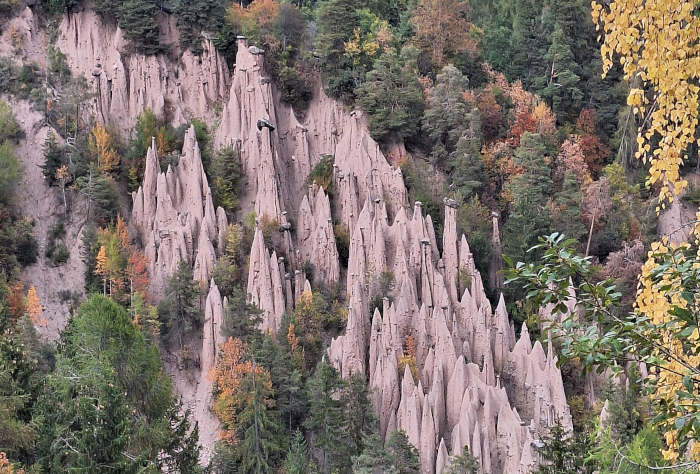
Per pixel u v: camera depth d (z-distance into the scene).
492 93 177.75
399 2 195.88
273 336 144.25
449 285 150.00
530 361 136.00
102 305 104.31
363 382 130.38
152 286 151.50
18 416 95.38
